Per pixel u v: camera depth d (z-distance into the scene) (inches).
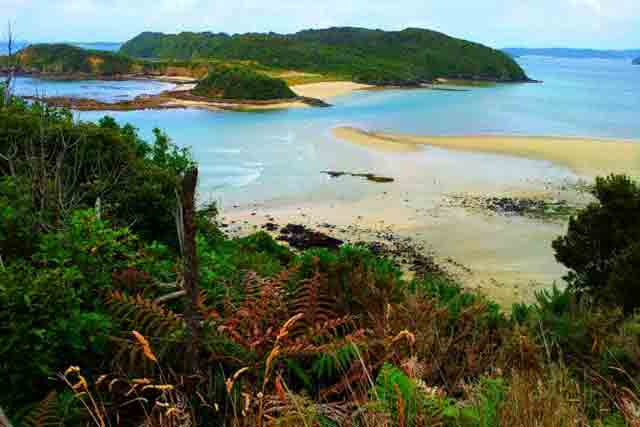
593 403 123.9
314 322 163.2
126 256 185.2
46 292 134.6
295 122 2532.0
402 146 1905.8
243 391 120.0
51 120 454.9
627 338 181.3
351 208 1159.0
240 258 276.5
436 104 3580.2
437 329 168.6
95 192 358.9
